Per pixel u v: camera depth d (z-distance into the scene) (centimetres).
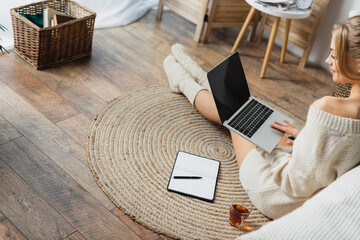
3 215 157
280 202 170
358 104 144
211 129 228
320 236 95
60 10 262
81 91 232
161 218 170
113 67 259
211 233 168
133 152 200
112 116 219
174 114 231
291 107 258
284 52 300
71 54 251
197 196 182
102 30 295
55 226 158
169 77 246
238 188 194
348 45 134
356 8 279
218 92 178
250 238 93
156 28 315
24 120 203
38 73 237
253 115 188
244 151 186
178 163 196
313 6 285
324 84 291
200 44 307
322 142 145
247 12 314
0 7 248
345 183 123
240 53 306
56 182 176
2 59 240
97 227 162
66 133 202
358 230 100
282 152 176
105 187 178
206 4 291
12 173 175
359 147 144
